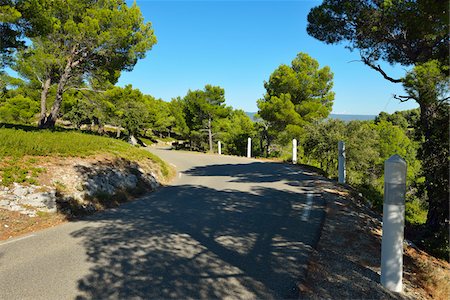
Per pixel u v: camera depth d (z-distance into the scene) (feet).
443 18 19.47
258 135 139.64
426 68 20.94
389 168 12.98
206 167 56.65
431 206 25.03
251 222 21.09
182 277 13.09
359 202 28.86
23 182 23.97
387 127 138.51
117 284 12.51
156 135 249.55
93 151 37.88
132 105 110.32
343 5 31.19
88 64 68.18
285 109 92.79
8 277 13.17
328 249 16.51
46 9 45.01
